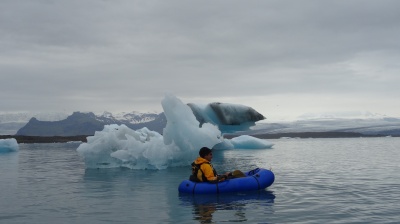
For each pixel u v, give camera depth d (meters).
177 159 17.55
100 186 11.70
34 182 12.99
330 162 20.19
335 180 12.20
